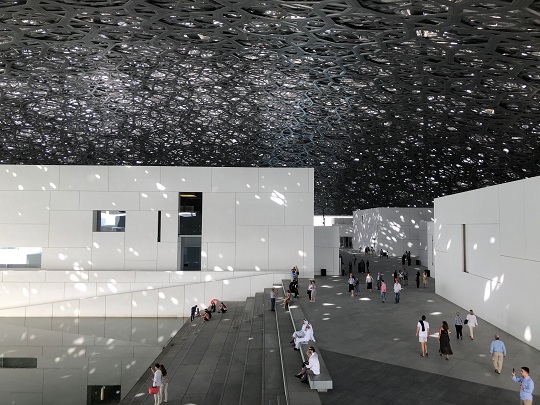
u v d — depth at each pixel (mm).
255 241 29031
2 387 15906
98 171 28703
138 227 28578
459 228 20172
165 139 47594
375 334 15016
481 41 18875
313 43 21469
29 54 24172
